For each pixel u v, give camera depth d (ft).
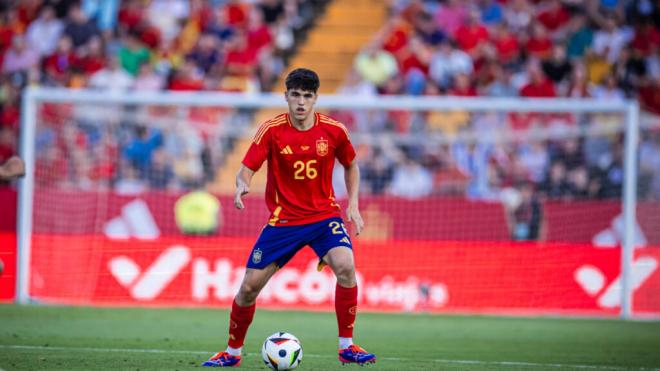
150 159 185.98
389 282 155.43
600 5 234.99
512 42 224.33
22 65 223.71
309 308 152.05
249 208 159.33
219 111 199.00
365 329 123.85
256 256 75.51
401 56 224.94
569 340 114.11
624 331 126.41
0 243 153.79
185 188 188.75
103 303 151.53
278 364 73.31
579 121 193.36
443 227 160.66
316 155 75.15
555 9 231.71
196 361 84.28
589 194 179.11
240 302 76.89
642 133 189.16
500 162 186.19
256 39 222.07
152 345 99.04
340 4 245.24
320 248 76.33
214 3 240.32
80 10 227.81
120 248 153.28
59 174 172.55
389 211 160.25
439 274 155.53
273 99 151.33
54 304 147.64
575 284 153.79
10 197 155.12
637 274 154.51
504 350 102.12
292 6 241.55
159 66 220.23
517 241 156.25
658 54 226.38
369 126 190.70
